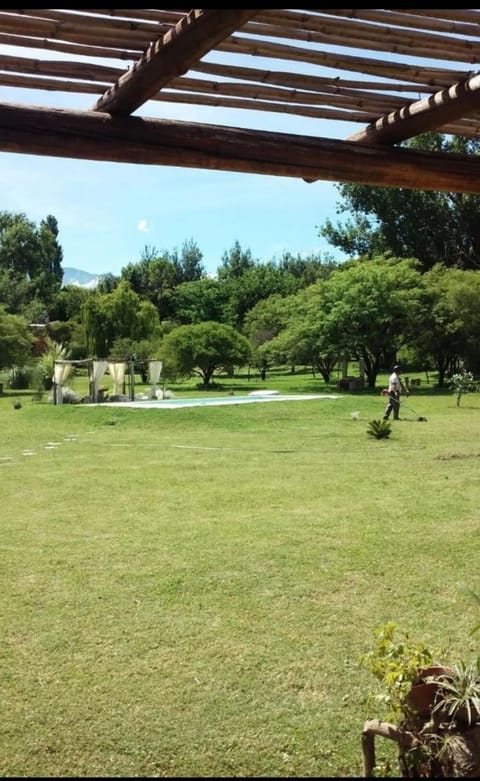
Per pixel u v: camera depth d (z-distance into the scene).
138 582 4.66
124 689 3.18
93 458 10.72
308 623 3.94
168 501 7.30
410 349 29.00
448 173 2.61
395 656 2.24
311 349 29.66
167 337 31.22
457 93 2.24
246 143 2.36
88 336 37.31
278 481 8.39
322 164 2.46
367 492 7.62
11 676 3.32
